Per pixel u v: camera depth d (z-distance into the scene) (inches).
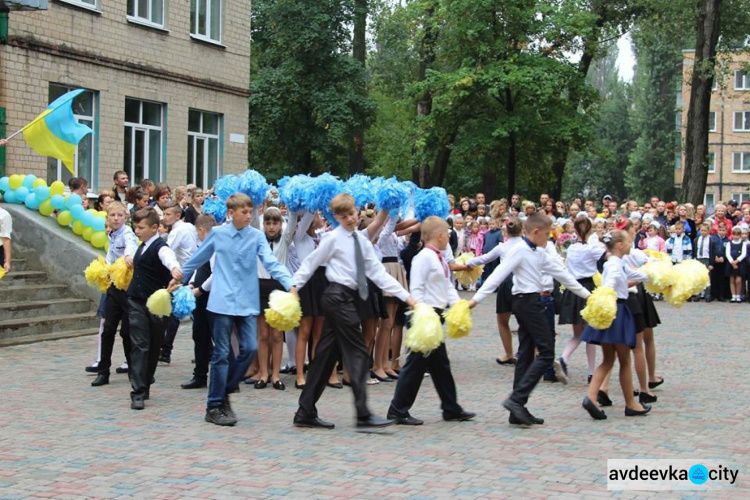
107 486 236.4
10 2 584.7
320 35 1375.5
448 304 323.0
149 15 802.8
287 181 387.5
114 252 399.9
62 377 400.2
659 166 2650.1
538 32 1183.6
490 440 292.8
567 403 358.9
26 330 506.3
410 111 1692.9
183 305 321.7
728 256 837.2
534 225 314.5
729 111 2628.0
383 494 231.1
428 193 415.2
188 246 441.7
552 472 254.4
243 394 370.9
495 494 232.1
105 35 744.3
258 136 1453.0
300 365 383.9
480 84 1151.6
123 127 768.9
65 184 714.8
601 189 3036.4
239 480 242.8
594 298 317.4
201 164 891.4
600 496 231.9
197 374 379.6
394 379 411.2
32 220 581.3
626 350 330.6
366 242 307.9
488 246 635.5
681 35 1373.0
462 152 1179.3
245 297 313.9
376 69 1843.0
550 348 315.9
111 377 401.7
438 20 1198.9
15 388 373.4
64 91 709.3
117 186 599.2
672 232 858.1
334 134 1374.3
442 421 322.3
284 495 229.5
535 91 1125.1
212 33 892.0
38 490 232.4
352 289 305.1
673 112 2642.7
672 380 413.7
